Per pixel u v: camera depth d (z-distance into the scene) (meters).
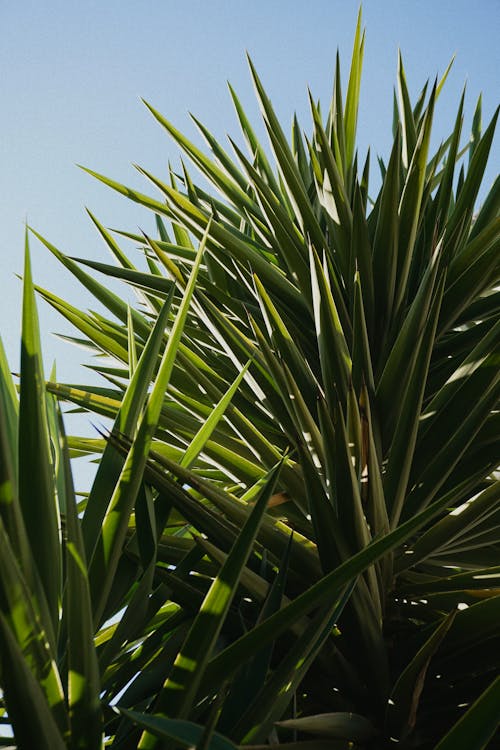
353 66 3.16
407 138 3.12
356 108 3.20
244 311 2.86
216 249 2.88
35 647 1.35
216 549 1.82
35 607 1.42
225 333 2.43
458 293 2.54
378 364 2.51
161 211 3.20
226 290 3.02
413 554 2.13
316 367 2.60
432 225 2.79
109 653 1.76
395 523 2.11
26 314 1.60
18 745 1.32
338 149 3.07
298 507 2.28
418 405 2.07
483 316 2.70
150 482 1.95
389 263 2.50
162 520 2.02
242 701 1.62
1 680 1.32
